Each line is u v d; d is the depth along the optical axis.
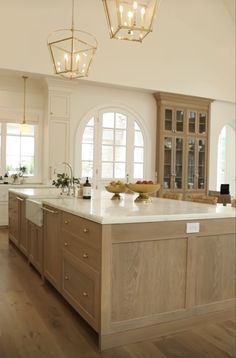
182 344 2.35
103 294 2.25
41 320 2.67
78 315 2.77
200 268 2.63
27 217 4.04
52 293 3.24
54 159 6.52
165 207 2.97
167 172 7.58
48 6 5.95
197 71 7.60
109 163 7.18
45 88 6.62
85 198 3.70
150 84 7.06
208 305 2.67
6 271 3.89
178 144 7.63
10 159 6.82
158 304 2.46
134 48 6.83
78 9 6.18
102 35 6.46
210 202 3.88
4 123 6.72
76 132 6.80
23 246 4.41
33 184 6.59
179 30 7.26
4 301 3.04
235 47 8.01
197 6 7.01
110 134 7.17
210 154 8.34
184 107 7.61
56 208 3.08
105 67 6.56
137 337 2.38
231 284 2.78
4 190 6.35
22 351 2.22
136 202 3.34
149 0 2.84
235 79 8.14
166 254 2.48
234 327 2.61
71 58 3.86
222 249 2.72
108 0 2.85
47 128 6.54
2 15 5.64
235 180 9.73
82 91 6.83
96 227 2.31
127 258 2.33
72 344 2.32
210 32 7.57
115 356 2.19
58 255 3.05
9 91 6.59
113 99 7.14
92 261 2.37
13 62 5.75
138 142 7.48
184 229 2.53
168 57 7.23
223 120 8.50
